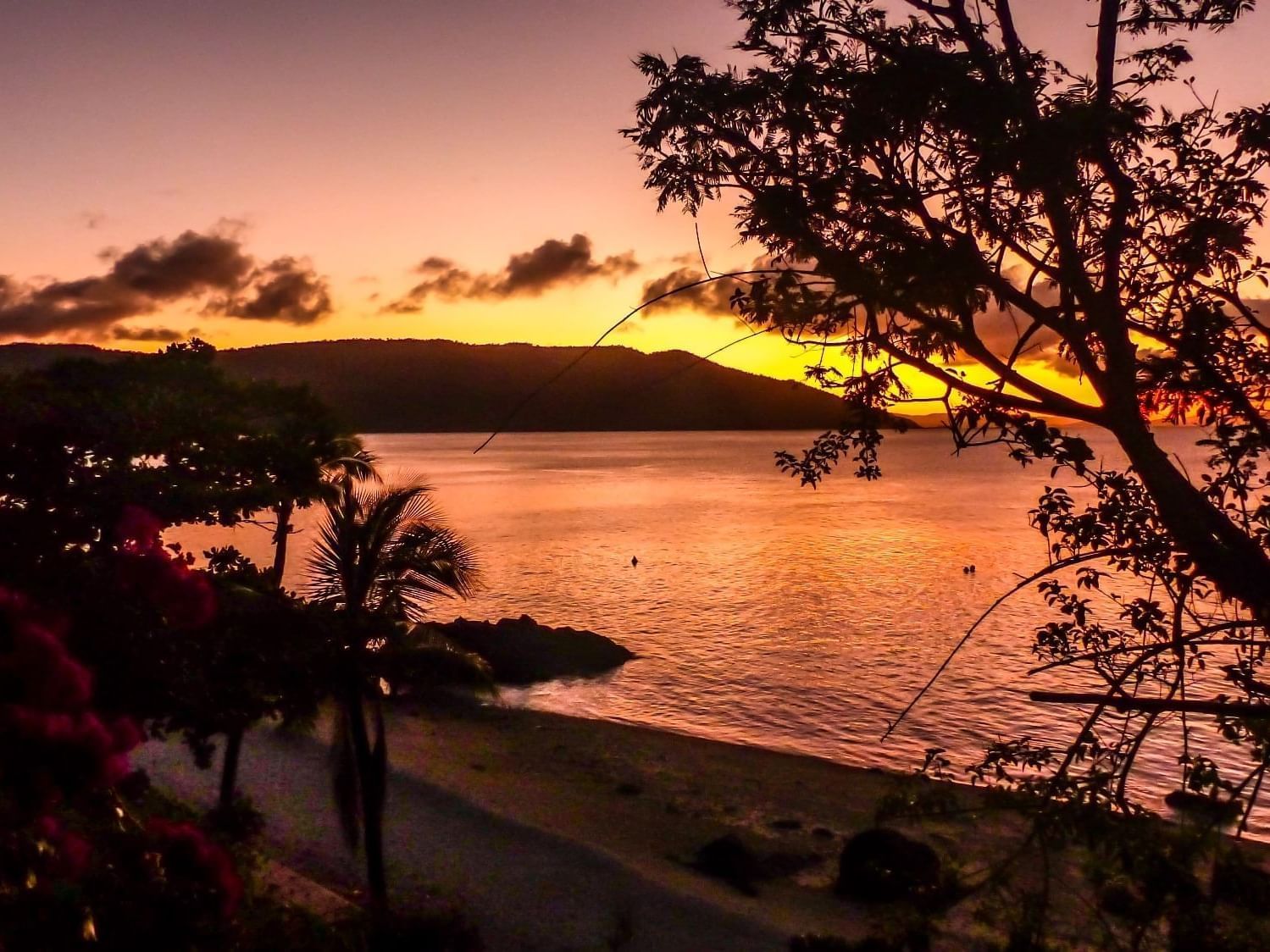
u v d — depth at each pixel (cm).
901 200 546
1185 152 553
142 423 993
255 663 1039
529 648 4438
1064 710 3716
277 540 1689
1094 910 571
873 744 3447
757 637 5219
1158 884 511
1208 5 561
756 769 3111
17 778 363
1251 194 536
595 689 4184
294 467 1148
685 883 2036
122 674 786
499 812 2425
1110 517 570
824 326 540
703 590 6756
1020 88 539
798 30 589
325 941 909
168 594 584
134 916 466
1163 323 536
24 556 797
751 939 1755
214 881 490
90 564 815
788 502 14388
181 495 975
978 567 7675
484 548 9062
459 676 1700
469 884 1966
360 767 1723
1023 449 524
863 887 1955
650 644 5050
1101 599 4219
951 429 535
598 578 7300
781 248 560
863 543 9331
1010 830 2242
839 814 2688
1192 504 496
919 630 5303
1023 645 4844
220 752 2678
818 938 1641
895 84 532
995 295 533
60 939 441
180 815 1107
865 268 527
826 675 4397
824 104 560
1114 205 529
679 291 508
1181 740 2838
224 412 1155
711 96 577
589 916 1834
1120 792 523
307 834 2173
